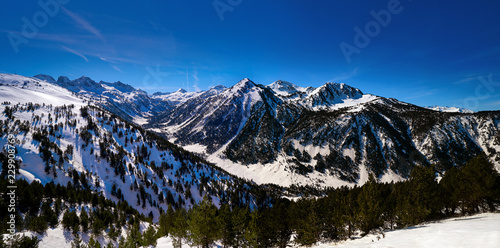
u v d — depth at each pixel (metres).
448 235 25.55
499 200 43.09
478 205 46.97
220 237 40.41
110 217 86.12
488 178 40.81
